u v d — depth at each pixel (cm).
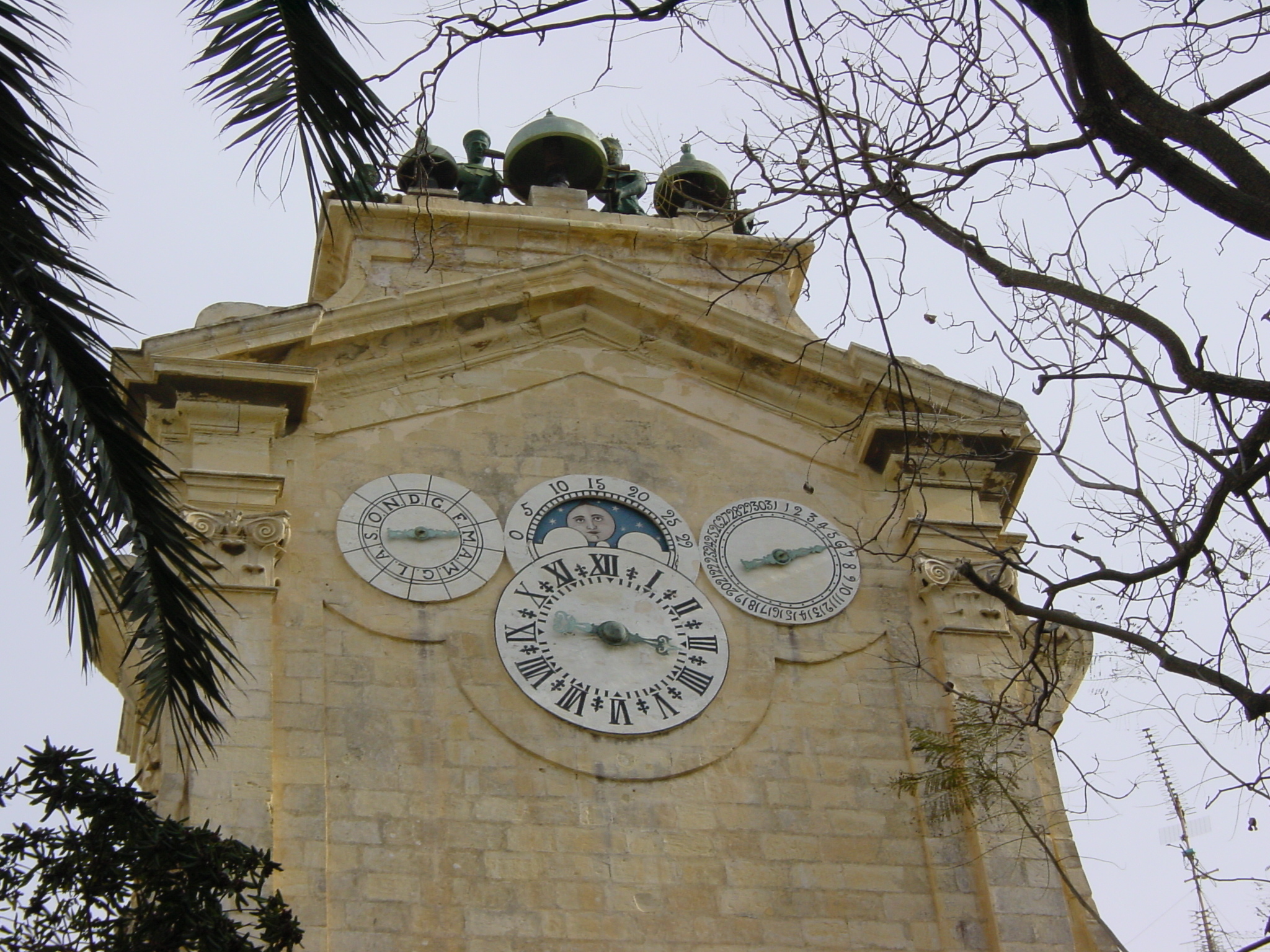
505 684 2697
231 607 2578
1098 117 1748
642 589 2839
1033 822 2686
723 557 2908
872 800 2697
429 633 2730
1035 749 2875
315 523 2816
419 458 2928
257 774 2528
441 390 3020
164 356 2869
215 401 2875
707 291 3359
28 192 1830
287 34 2006
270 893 2438
